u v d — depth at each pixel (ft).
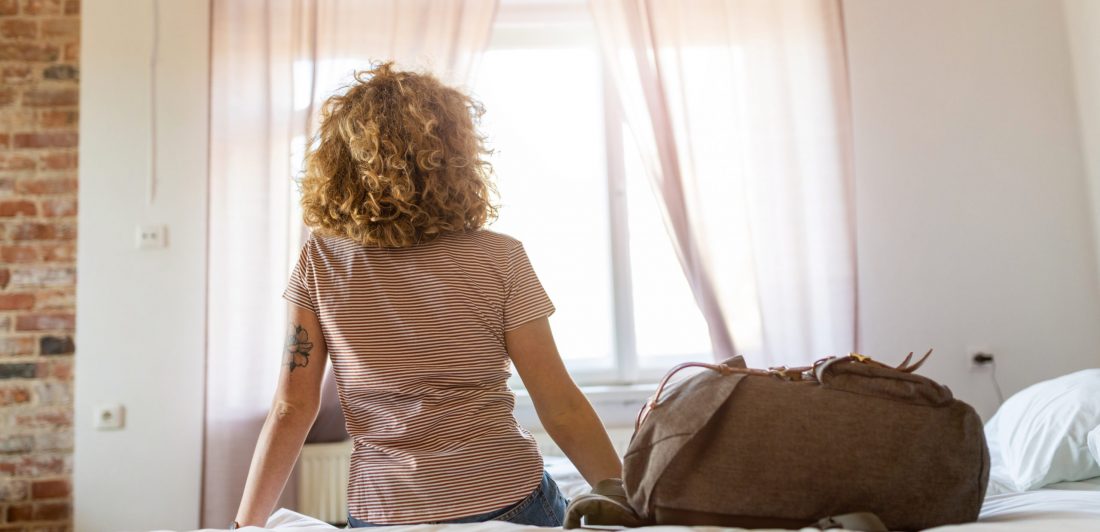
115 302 9.32
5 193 9.39
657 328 10.21
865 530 2.51
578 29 10.38
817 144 9.33
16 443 9.19
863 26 9.72
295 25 9.25
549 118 10.39
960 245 9.55
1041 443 5.96
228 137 9.14
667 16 9.39
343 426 9.10
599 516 2.95
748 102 9.39
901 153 9.62
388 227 3.50
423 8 9.25
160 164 9.46
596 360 10.21
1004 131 9.64
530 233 10.30
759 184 9.31
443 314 3.46
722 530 2.69
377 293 3.51
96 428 9.21
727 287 9.21
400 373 3.40
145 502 9.15
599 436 3.70
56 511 9.14
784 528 2.77
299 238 9.05
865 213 9.59
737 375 3.00
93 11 9.58
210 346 8.91
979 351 9.44
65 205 9.41
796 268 9.19
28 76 9.50
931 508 2.72
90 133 9.46
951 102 9.66
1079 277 9.50
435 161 3.57
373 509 3.36
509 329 3.61
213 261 9.00
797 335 9.12
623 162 10.23
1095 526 2.64
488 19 9.25
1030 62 9.68
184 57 9.57
